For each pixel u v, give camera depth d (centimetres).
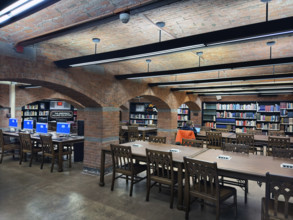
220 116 1104
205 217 306
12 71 347
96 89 495
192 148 416
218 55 466
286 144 516
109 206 336
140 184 437
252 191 409
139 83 657
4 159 648
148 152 359
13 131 752
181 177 325
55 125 855
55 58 412
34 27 300
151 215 310
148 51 312
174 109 897
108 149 410
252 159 326
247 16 280
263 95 991
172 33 343
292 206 239
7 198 364
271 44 374
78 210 322
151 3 228
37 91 937
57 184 433
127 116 1302
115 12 245
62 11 256
